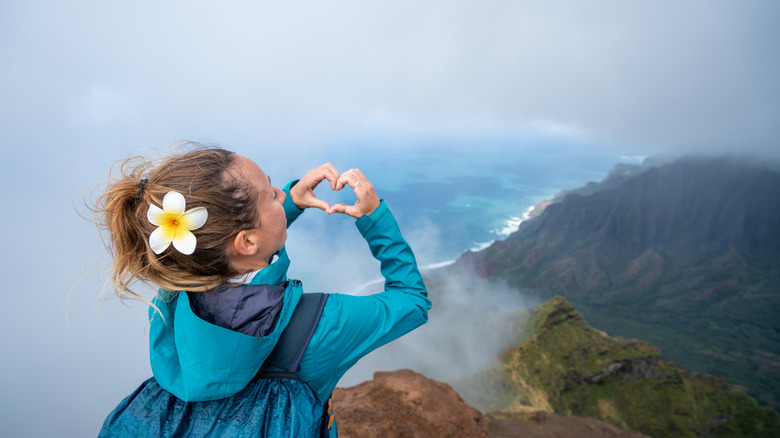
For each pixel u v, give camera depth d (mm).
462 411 6648
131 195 979
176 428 1014
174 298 1135
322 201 1325
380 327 1122
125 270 1008
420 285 1281
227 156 1068
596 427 13891
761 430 85562
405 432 5910
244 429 985
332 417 1270
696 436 86500
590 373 96375
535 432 13070
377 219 1281
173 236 903
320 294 1105
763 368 145000
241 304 992
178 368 1092
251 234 1026
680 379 95500
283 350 1028
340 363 1078
